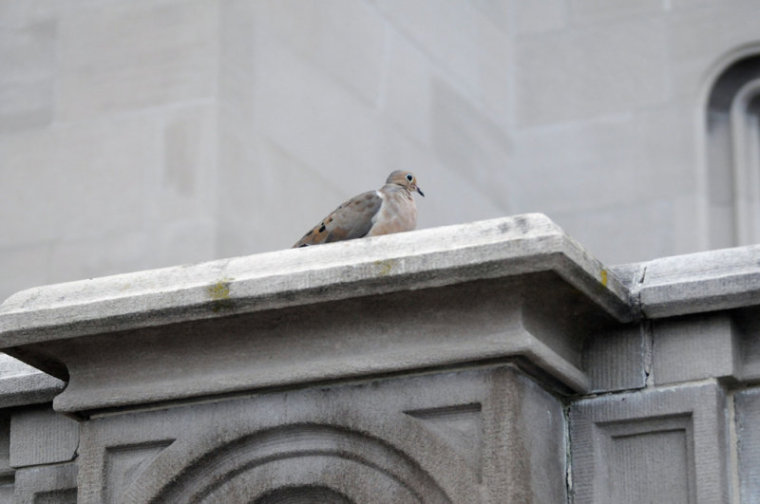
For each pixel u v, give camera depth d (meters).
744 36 18.64
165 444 9.27
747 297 8.59
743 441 8.66
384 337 8.80
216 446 9.09
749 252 8.72
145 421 9.31
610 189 18.73
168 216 15.38
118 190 15.77
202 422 9.16
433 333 8.70
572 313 8.79
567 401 8.98
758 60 18.66
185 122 15.59
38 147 16.28
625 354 8.92
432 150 18.05
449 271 8.46
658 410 8.73
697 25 18.88
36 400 9.98
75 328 9.16
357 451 8.84
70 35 16.55
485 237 8.52
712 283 8.67
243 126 15.70
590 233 18.67
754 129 18.69
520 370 8.64
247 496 9.04
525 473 8.47
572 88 19.28
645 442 8.77
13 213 16.16
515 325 8.55
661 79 18.86
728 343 8.68
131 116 15.92
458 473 8.48
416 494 8.64
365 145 17.12
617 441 8.84
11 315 9.27
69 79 16.39
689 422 8.68
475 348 8.55
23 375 9.99
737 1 18.77
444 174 18.12
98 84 16.23
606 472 8.80
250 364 9.06
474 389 8.60
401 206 11.28
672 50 18.91
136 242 15.46
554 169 19.08
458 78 18.73
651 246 18.33
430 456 8.59
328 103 16.78
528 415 8.62
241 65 15.89
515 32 19.67
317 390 8.97
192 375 9.17
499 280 8.46
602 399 8.90
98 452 9.36
